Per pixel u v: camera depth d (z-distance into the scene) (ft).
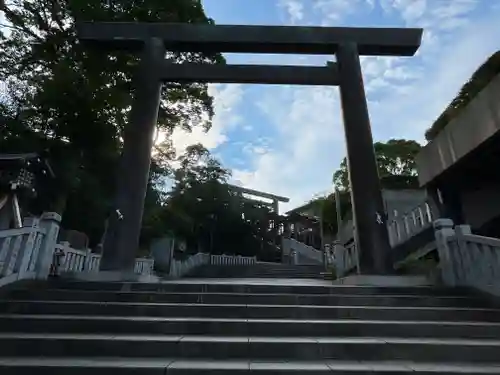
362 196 22.07
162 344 10.68
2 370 9.14
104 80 39.47
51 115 39.24
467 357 10.74
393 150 67.82
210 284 16.61
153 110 23.57
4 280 15.52
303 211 100.94
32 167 34.71
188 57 43.01
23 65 39.83
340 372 9.21
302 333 12.26
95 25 24.99
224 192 86.53
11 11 38.75
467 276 17.97
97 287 16.43
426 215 32.40
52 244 19.02
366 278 19.53
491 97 22.40
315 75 24.82
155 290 16.33
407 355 10.77
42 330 12.09
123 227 20.94
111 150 42.06
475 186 30.58
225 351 10.63
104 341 10.72
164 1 39.37
